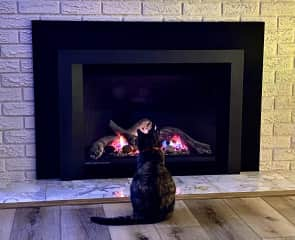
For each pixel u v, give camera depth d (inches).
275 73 119.8
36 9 108.7
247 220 87.7
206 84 120.5
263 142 122.9
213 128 122.3
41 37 109.4
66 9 109.7
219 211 92.0
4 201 99.5
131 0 111.3
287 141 123.7
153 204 85.0
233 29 115.7
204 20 114.7
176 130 121.8
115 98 118.8
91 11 110.5
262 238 80.4
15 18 108.3
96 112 118.7
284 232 82.7
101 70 115.4
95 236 80.7
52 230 83.0
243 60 116.6
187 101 121.4
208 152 122.0
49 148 114.7
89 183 112.9
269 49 118.5
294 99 121.9
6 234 81.4
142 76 118.0
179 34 113.8
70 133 113.0
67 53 109.7
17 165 114.4
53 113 113.2
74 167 114.6
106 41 111.5
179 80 119.7
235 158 120.3
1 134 112.6
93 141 119.5
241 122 119.5
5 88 110.7
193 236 80.9
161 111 121.5
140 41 112.7
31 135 113.7
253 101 120.0
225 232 82.4
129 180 115.5
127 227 84.2
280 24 117.6
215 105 121.1
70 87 111.0
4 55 109.3
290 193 102.5
